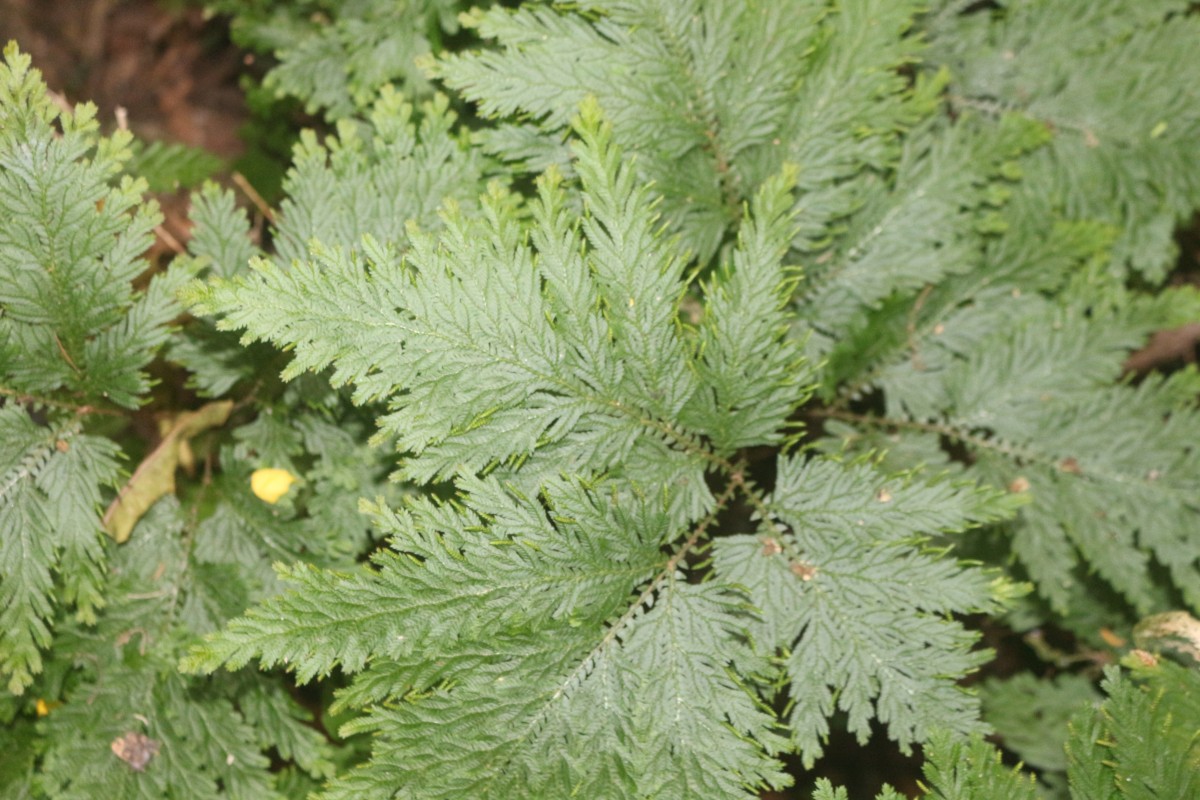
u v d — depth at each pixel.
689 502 0.40
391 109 0.43
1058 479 0.46
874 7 0.43
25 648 0.40
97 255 0.41
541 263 0.38
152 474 0.44
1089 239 0.46
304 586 0.37
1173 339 0.53
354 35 0.48
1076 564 0.46
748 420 0.41
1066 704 0.48
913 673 0.40
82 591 0.41
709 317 0.40
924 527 0.40
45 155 0.40
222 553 0.44
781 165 0.43
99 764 0.42
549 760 0.38
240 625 0.37
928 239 0.45
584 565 0.39
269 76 0.49
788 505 0.41
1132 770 0.38
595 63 0.42
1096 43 0.48
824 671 0.40
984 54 0.48
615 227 0.39
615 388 0.39
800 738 0.39
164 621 0.43
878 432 0.46
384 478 0.44
